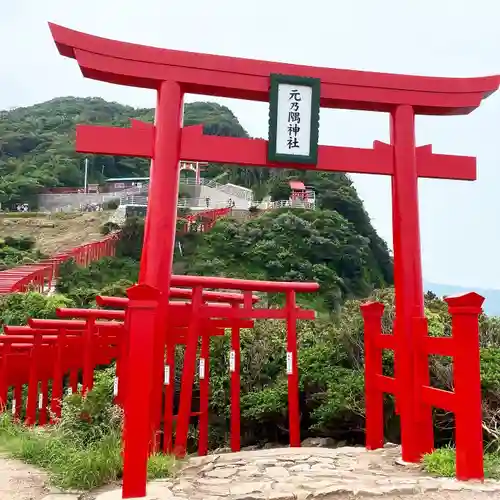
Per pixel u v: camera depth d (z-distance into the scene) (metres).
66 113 98.25
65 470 6.26
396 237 7.78
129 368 5.36
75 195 64.56
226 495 5.39
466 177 8.12
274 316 10.57
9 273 28.45
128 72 7.40
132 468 5.27
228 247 41.66
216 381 15.16
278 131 7.57
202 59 7.59
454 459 6.46
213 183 62.81
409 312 7.38
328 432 12.50
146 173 79.00
